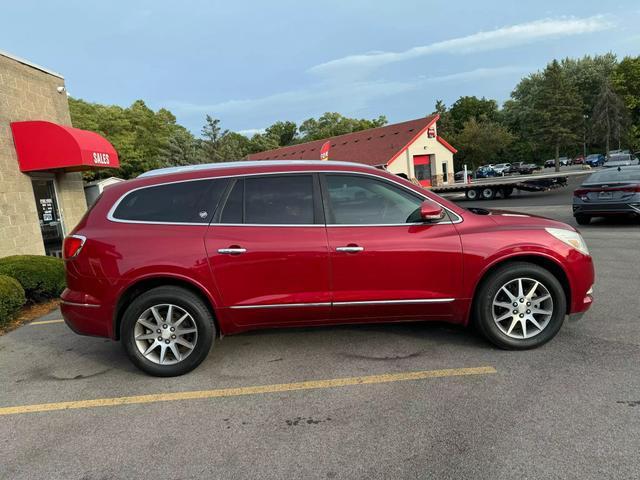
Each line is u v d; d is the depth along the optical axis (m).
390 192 3.96
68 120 11.59
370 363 3.92
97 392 3.71
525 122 70.31
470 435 2.79
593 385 3.29
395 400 3.27
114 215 3.89
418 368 3.77
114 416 3.29
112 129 41.28
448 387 3.41
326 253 3.79
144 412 3.32
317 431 2.94
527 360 3.79
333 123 82.12
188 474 2.58
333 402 3.30
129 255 3.73
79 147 9.27
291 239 3.79
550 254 3.88
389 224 3.89
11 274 6.38
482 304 3.92
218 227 3.81
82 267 3.80
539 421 2.88
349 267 3.81
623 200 10.71
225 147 48.25
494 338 3.95
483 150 52.59
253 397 3.46
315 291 3.82
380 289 3.86
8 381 4.04
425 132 37.16
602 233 10.26
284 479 2.49
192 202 3.89
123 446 2.90
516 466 2.47
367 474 2.49
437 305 3.92
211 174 3.97
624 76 54.75
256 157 53.62
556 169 49.03
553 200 19.81
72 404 3.51
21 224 9.15
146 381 3.86
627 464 2.44
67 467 2.71
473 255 3.85
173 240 3.76
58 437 3.05
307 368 3.90
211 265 3.75
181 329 3.86
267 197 3.90
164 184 3.96
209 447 2.83
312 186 3.94
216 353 4.34
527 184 22.81
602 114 56.50
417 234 3.86
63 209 10.90
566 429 2.78
